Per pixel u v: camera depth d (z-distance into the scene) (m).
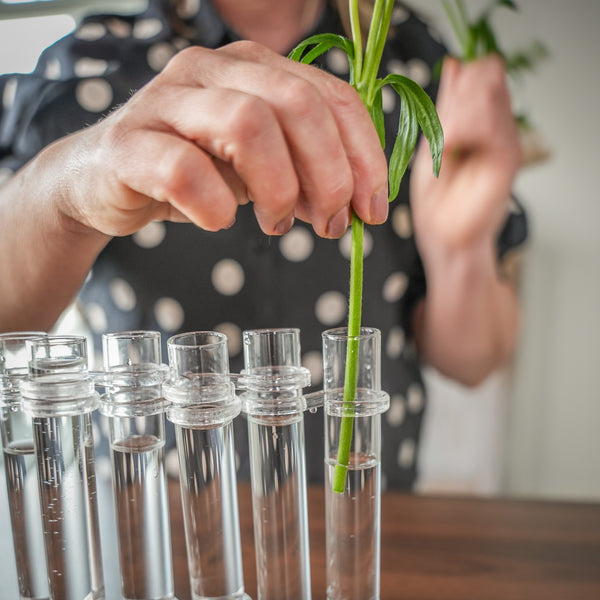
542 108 1.35
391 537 0.54
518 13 1.31
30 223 0.58
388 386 0.92
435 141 0.40
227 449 0.40
